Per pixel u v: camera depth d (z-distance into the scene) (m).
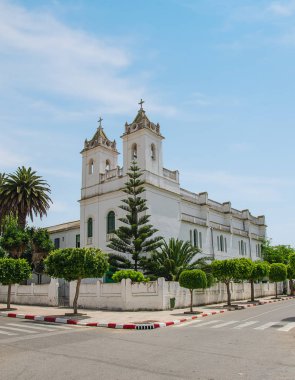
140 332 14.54
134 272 26.08
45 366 8.30
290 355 9.30
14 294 31.73
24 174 38.38
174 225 36.41
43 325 17.12
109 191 36.03
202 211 43.06
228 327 15.40
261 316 20.19
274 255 55.12
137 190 31.62
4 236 36.34
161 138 36.94
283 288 51.59
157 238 30.83
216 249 43.84
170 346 10.79
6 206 37.62
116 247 30.73
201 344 11.05
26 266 26.41
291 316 19.89
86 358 9.15
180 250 30.64
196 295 28.02
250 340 11.73
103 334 13.88
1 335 13.56
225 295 32.91
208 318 19.86
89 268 20.44
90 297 25.91
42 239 37.09
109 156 39.50
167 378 7.16
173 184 37.44
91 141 39.75
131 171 34.47
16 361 8.88
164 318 19.06
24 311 23.77
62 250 20.86
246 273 28.03
